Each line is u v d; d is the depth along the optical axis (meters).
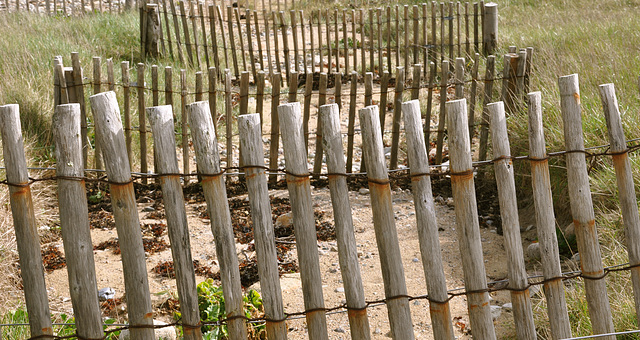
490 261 4.14
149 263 4.16
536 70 6.46
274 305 2.28
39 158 5.38
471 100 5.51
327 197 5.33
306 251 2.27
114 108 2.08
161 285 3.85
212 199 2.18
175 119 6.60
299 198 2.23
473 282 2.36
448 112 2.27
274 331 2.30
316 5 13.59
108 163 2.09
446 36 10.17
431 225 2.29
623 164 2.59
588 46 7.05
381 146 2.24
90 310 2.14
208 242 4.50
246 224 4.81
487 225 4.73
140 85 5.36
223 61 9.61
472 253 2.34
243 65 9.16
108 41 9.55
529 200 4.98
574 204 2.56
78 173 2.07
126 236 2.14
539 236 2.49
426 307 3.53
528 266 3.99
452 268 4.01
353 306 2.31
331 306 3.62
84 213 2.10
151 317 2.21
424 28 9.19
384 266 2.31
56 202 5.08
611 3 11.09
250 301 3.36
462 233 2.34
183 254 2.20
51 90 6.53
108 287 3.79
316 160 5.66
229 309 2.28
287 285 3.82
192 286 2.22
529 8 11.70
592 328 2.64
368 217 4.90
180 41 9.42
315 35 11.61
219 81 8.57
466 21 8.88
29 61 7.34
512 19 11.03
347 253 2.27
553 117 4.98
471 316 2.40
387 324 3.38
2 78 6.54
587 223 2.55
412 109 2.23
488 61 5.33
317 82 9.11
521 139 5.14
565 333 2.52
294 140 2.20
